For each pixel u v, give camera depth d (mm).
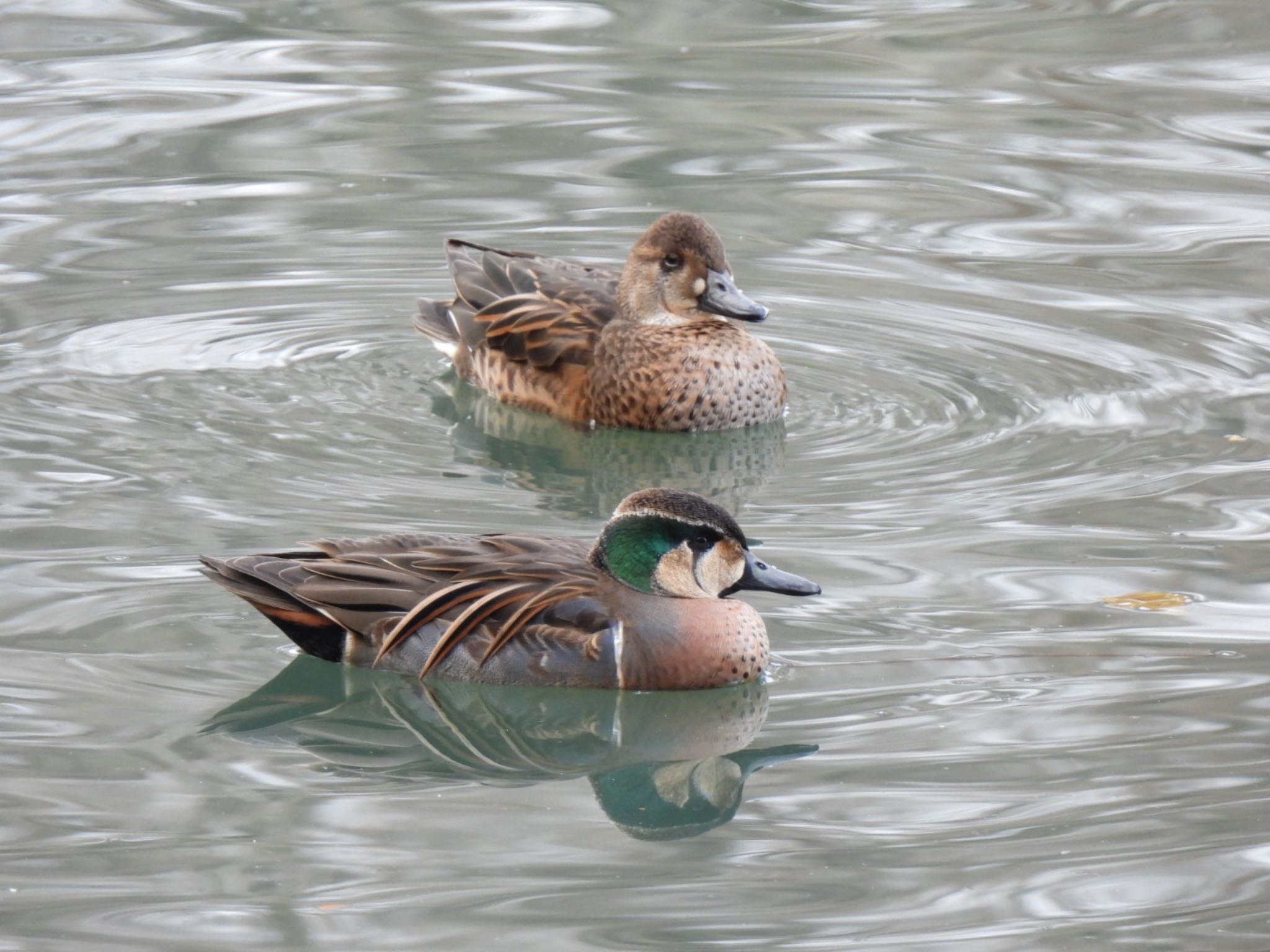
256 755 10086
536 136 21844
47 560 12273
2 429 14586
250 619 11648
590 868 8953
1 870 8789
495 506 13625
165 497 13398
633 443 15484
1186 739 10109
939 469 14266
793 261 18672
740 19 26359
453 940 8250
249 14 26203
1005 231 19500
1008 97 23188
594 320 16312
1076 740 10133
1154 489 13688
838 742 10227
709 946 8219
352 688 11156
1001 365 16422
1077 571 12305
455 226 19438
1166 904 8508
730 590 11258
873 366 16516
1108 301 17703
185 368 16156
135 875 8789
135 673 10875
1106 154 21469
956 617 11672
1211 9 26516
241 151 21188
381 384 16250
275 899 8586
